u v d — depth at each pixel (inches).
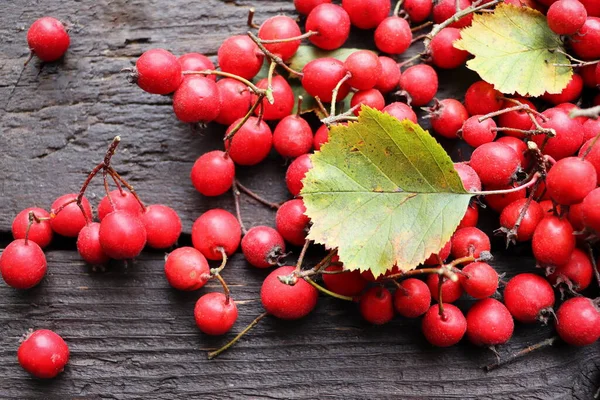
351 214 17.9
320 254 18.8
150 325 18.6
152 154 19.2
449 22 18.8
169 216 18.5
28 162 19.2
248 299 18.7
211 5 19.6
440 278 17.6
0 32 19.6
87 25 19.6
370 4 19.0
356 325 18.6
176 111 18.3
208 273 18.3
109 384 18.5
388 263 17.8
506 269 18.7
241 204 19.0
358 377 18.5
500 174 18.0
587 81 18.9
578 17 18.2
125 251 18.1
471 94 18.8
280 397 18.5
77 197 18.3
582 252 18.1
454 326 18.0
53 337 18.3
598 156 17.8
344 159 17.9
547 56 18.7
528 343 18.5
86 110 19.3
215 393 18.5
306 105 19.1
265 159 19.1
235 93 18.6
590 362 18.5
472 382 18.5
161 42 19.5
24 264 18.3
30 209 18.7
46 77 19.4
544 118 18.3
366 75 18.5
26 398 18.5
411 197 18.0
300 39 18.6
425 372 18.5
